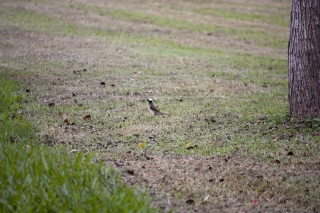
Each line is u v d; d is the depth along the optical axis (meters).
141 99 33.12
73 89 34.53
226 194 18.94
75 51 46.84
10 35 50.41
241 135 25.97
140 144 23.92
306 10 26.55
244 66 46.31
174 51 50.53
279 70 45.75
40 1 66.88
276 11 76.69
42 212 15.36
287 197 18.88
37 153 20.22
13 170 17.64
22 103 30.50
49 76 37.59
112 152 23.03
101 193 16.53
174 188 19.19
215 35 59.94
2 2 63.84
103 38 53.31
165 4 74.25
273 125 27.52
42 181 16.97
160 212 17.12
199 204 17.98
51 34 52.66
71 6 66.00
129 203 16.20
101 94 33.81
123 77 38.91
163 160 22.20
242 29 64.19
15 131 24.66
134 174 20.23
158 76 40.00
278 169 21.53
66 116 28.55
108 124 27.42
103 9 66.44
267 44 58.06
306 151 23.70
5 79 34.97
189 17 67.75
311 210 17.95
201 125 27.81
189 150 23.66
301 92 27.17
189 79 39.66
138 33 57.00
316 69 26.88
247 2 81.25
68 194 16.23
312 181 20.22
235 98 34.50
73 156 21.41
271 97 35.28
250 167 21.72
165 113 30.02
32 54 44.31
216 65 45.75
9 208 15.55
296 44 27.06
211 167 21.53
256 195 18.98
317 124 26.45
